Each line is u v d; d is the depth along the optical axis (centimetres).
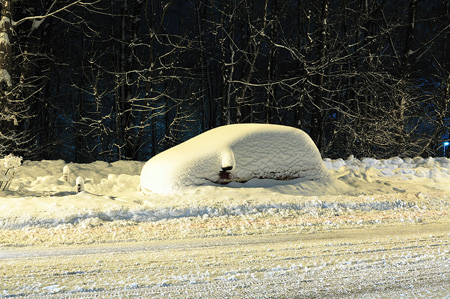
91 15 2941
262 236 735
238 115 2380
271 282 511
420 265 586
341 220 861
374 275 543
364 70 2727
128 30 2664
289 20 3234
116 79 2384
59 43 3206
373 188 1199
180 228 775
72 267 564
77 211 826
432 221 873
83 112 3166
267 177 1070
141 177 1099
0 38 1566
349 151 2569
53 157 3341
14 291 477
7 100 1558
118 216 829
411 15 2733
